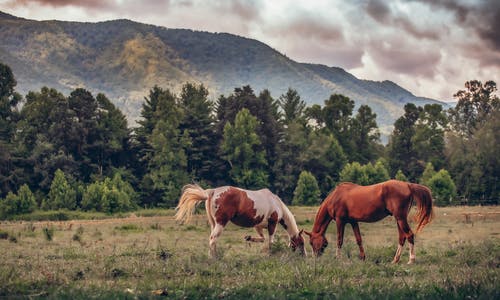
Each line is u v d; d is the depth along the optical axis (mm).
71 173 71312
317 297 9266
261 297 9008
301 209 56656
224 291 9516
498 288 8992
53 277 10898
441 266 13180
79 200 63844
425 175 74500
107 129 78438
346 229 27719
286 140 87062
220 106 92562
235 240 22281
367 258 15078
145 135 80875
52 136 75125
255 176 79375
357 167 76375
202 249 17984
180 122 82125
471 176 81312
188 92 94875
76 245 20156
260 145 82938
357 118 99125
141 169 80625
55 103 76625
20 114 78938
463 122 119375
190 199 15914
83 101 77250
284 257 14477
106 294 9023
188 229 29234
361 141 98688
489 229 27625
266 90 101812
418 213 14820
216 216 15711
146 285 10047
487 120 102875
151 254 16266
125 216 52094
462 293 8867
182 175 73625
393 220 33719
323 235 16250
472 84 119688
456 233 24984
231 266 12820
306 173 72500
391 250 16141
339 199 15609
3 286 9781
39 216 51094
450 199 66500
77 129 74375
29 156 71812
